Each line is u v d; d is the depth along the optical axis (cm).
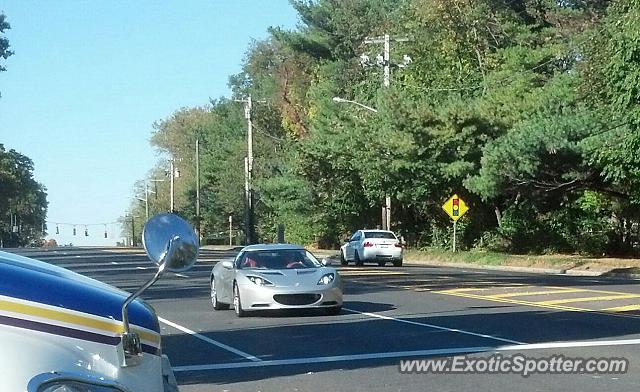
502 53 5066
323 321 1753
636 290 2384
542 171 4062
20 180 9519
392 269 3725
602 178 4019
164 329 1675
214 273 2052
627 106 3070
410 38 5500
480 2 5403
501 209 5153
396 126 4722
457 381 1109
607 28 3459
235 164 9069
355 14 7531
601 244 4603
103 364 459
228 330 1647
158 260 500
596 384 1078
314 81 7619
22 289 453
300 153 5906
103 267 3959
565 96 4297
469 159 4625
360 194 6025
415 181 4853
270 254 1955
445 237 5459
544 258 4278
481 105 4553
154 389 491
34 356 428
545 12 5550
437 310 1911
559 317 1744
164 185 12181
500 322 1677
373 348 1388
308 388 1080
